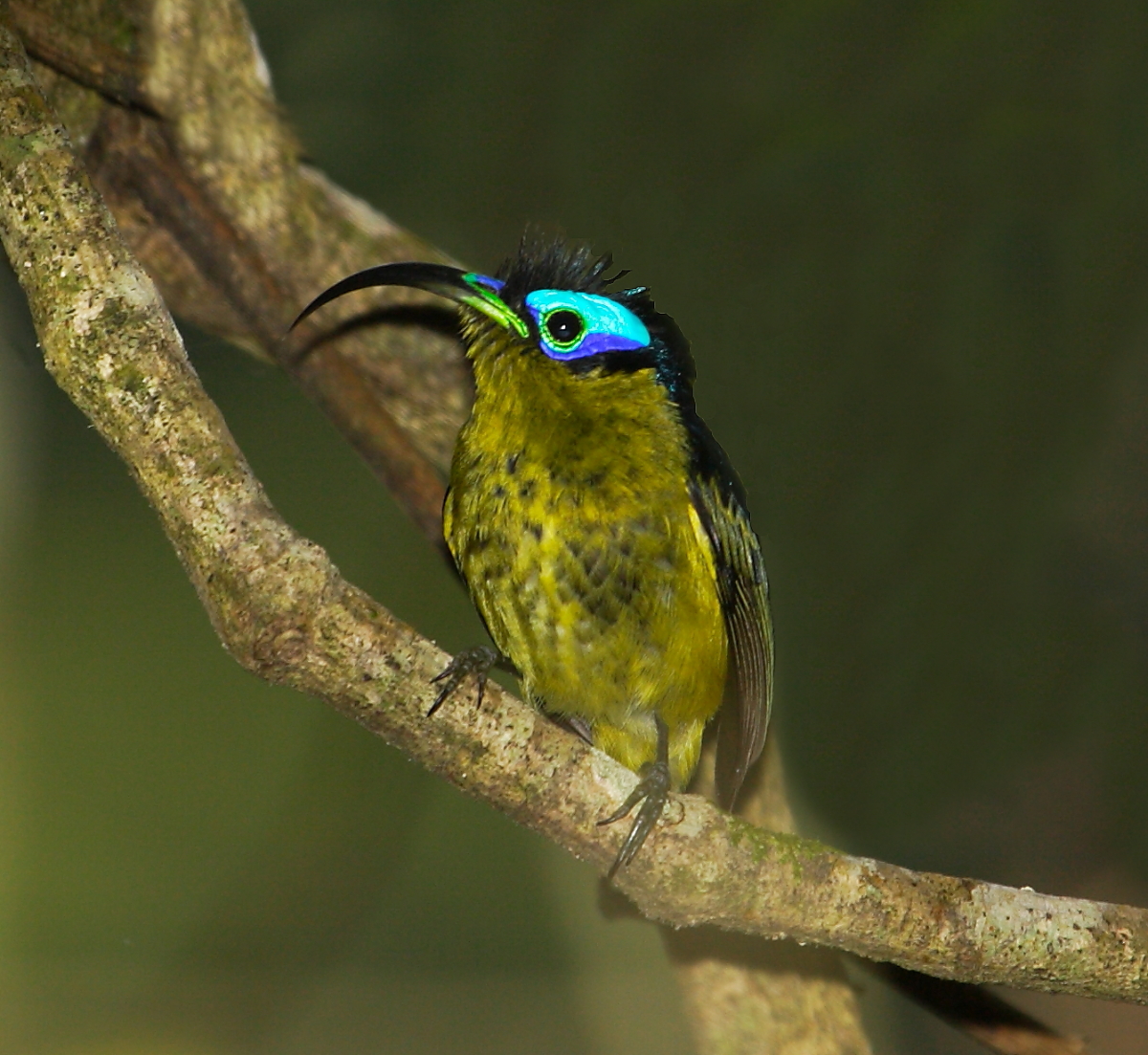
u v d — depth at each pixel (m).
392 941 15.54
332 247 9.28
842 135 10.70
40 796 21.75
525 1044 12.58
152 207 9.15
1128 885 10.64
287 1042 11.27
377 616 5.91
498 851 18.11
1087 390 10.67
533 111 11.00
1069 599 10.78
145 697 24.77
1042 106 10.65
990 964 6.69
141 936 17.31
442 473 9.94
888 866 6.73
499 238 11.16
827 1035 9.15
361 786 8.91
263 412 24.66
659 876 6.53
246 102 9.15
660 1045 11.99
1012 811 10.94
